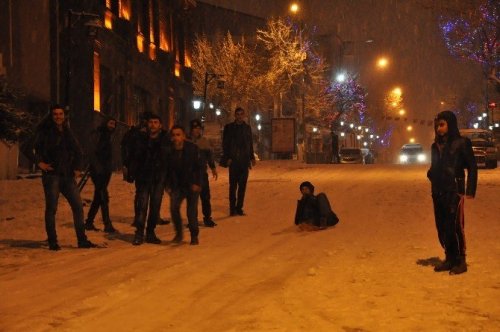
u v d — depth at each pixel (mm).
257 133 68750
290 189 22312
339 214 15539
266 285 7816
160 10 47250
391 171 32719
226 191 21391
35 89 30891
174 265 9266
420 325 5984
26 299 7297
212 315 6449
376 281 7918
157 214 11688
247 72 64625
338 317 6293
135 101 41500
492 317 6238
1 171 24797
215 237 12367
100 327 6094
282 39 64438
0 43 28500
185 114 54469
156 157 11562
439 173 8406
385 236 11922
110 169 13242
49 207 11055
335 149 59719
